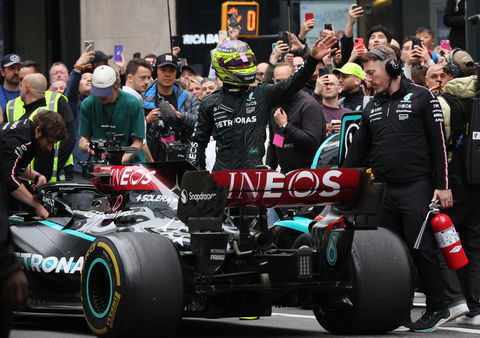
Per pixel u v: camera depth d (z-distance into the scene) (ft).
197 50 119.65
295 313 61.41
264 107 51.16
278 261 45.09
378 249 46.83
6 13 128.77
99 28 126.00
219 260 42.52
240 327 52.70
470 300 53.62
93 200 53.31
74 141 74.59
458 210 53.57
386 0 108.47
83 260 46.73
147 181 48.19
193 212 42.55
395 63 49.83
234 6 93.30
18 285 25.91
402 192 49.98
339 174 44.37
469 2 63.72
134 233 43.47
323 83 70.69
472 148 52.95
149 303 41.63
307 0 103.04
